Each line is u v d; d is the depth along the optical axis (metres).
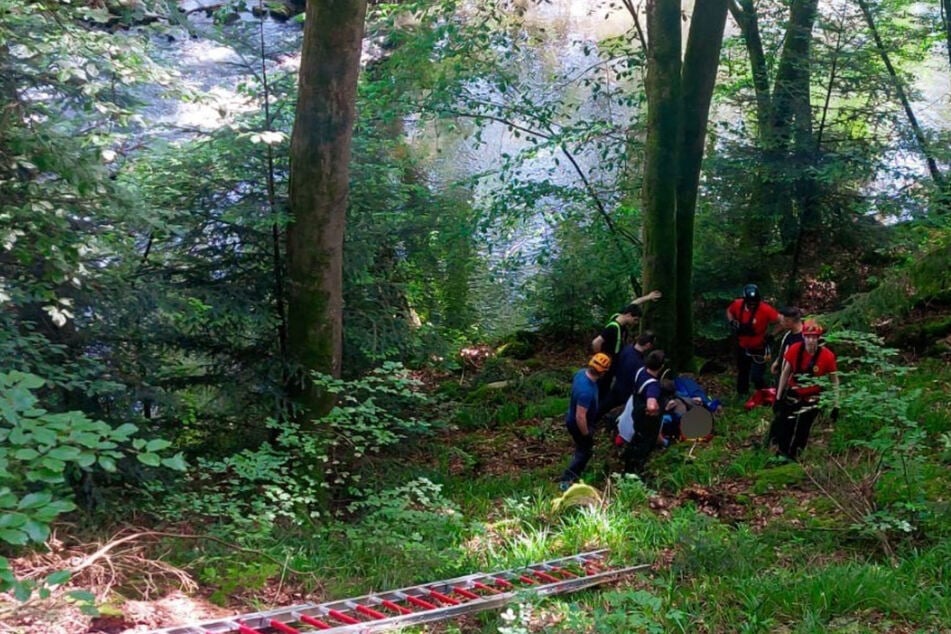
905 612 5.63
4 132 6.19
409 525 7.33
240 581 6.09
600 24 28.86
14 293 6.26
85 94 6.90
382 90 13.20
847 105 13.91
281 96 9.16
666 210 11.18
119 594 5.51
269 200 8.77
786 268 13.52
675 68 10.91
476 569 6.81
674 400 9.14
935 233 13.20
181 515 7.19
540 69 23.11
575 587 6.34
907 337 11.89
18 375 3.89
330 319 8.80
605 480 9.34
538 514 8.23
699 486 8.83
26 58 6.62
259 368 8.70
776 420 9.07
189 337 8.73
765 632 5.54
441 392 13.51
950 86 21.28
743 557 6.76
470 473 10.26
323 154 8.35
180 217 8.69
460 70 13.23
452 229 12.91
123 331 7.66
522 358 15.02
